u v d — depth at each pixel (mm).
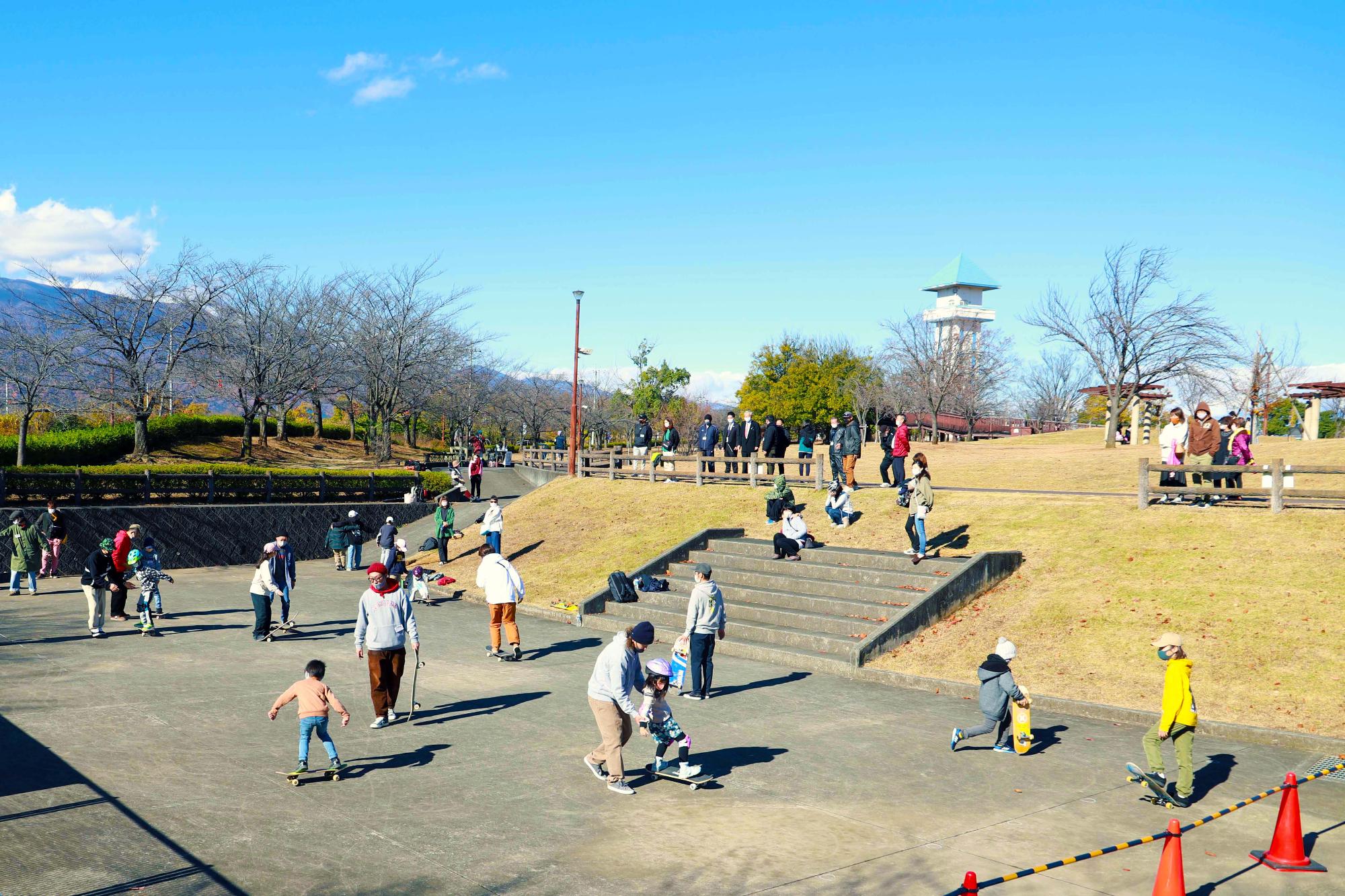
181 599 20922
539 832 7680
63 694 11969
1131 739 11070
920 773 9578
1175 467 17953
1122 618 14562
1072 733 11336
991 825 8086
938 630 15594
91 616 16172
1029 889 6770
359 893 6352
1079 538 17812
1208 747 10812
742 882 6754
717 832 7789
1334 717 11195
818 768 9695
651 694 8844
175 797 8195
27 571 20906
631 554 22734
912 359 61281
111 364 39156
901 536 20188
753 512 24188
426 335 50938
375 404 51312
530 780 9070
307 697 8852
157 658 14438
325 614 19172
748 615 17500
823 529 21625
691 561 21281
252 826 7578
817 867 7070
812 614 16984
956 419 69438
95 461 37344
